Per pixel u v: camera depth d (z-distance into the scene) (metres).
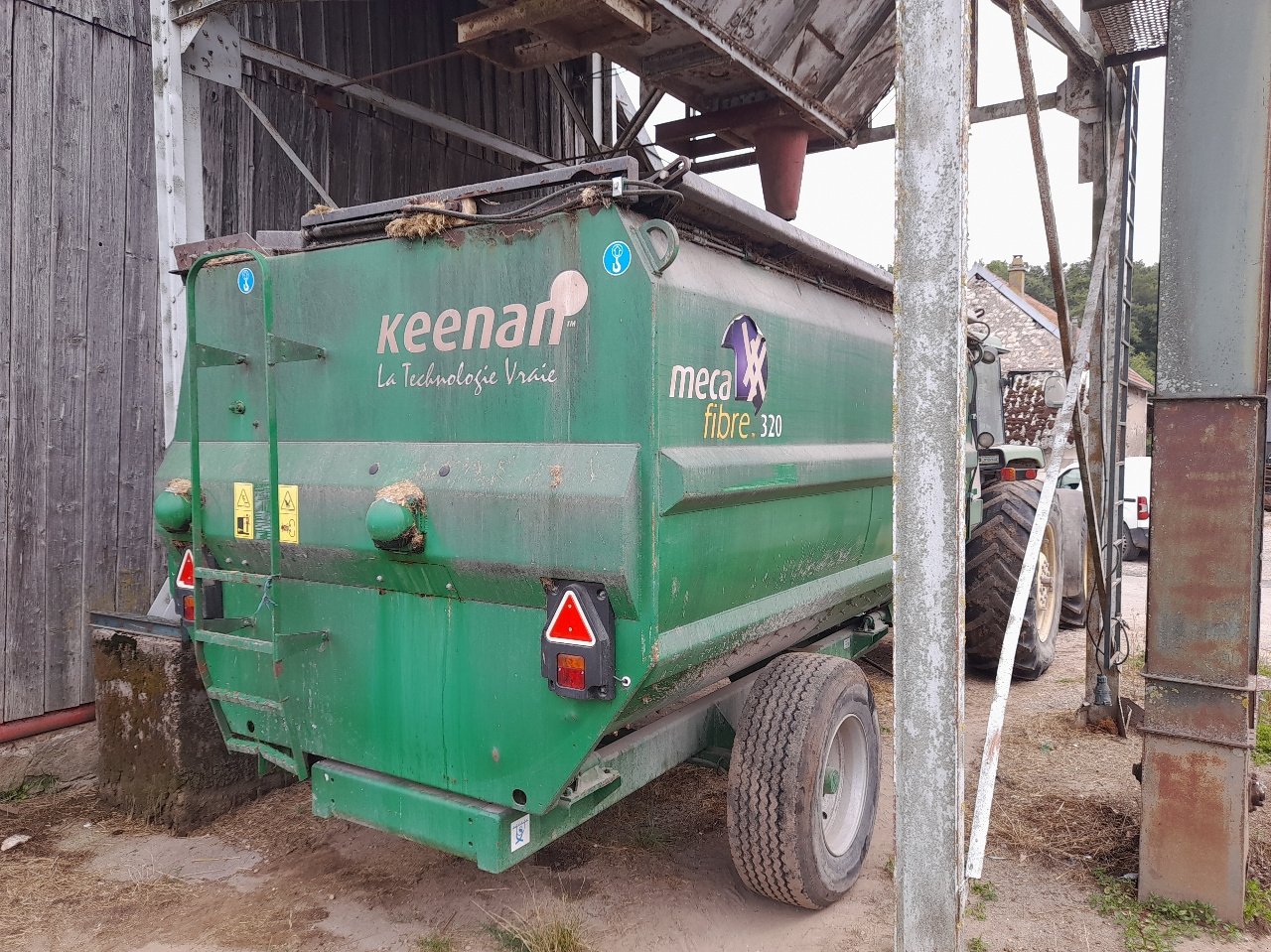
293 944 2.92
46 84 4.03
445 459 2.63
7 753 3.98
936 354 2.13
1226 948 2.93
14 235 3.95
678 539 2.45
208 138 4.67
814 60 5.16
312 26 5.10
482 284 2.59
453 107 6.15
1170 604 3.14
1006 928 3.05
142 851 3.56
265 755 3.11
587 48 4.64
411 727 2.73
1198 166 3.10
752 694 3.04
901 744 2.23
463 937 2.96
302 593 2.96
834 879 3.08
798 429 3.24
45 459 4.10
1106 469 4.63
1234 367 3.06
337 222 2.89
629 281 2.34
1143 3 3.93
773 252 3.22
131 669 3.78
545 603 2.45
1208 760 3.07
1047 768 4.36
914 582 2.19
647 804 4.02
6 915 3.08
